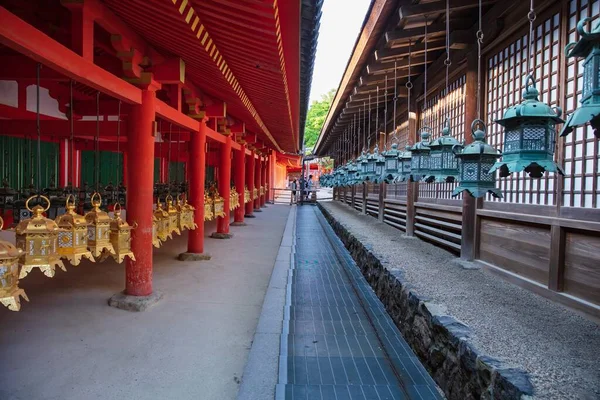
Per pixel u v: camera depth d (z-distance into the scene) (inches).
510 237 171.5
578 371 88.8
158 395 116.8
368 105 415.8
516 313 128.0
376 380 123.7
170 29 150.3
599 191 122.9
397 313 170.4
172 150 493.7
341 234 404.2
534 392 79.0
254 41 158.4
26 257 118.0
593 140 125.3
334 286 238.1
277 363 134.0
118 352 142.4
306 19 194.7
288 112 330.6
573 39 135.8
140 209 186.5
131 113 182.7
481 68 201.8
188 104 270.5
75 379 123.6
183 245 352.5
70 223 134.6
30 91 254.1
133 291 190.2
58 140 355.9
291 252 344.5
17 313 173.9
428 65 281.1
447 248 253.9
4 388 117.0
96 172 185.0
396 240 293.9
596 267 123.3
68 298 194.4
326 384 120.8
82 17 134.8
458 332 111.0
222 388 121.4
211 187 385.7
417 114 317.1
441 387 117.1
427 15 194.2
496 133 190.9
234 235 433.7
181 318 176.4
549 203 148.1
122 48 163.8
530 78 105.4
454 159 161.9
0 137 293.6
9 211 314.7
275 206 916.0
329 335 160.6
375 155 274.1
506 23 174.1
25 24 105.7
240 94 255.6
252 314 184.7
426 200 290.8
